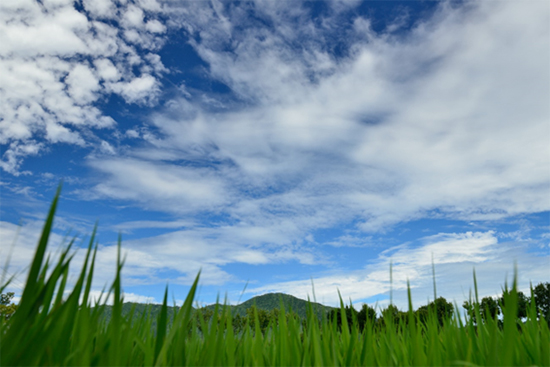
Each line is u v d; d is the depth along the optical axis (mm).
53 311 1173
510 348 1250
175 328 1342
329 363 1752
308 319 2076
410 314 1543
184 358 1421
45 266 1354
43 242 1053
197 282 1410
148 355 1462
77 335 1427
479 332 2035
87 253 1273
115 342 1136
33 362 1081
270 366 2057
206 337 1870
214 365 1533
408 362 1965
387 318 2291
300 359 1859
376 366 1954
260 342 1925
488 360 1368
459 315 2398
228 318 1843
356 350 2119
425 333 2535
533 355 1862
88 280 1276
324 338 1953
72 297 1236
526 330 2203
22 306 1055
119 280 1149
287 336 1920
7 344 1040
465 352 1890
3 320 1657
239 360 2033
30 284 1054
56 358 1245
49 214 1048
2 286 1312
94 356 1232
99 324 1768
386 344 2227
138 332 2129
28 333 1198
